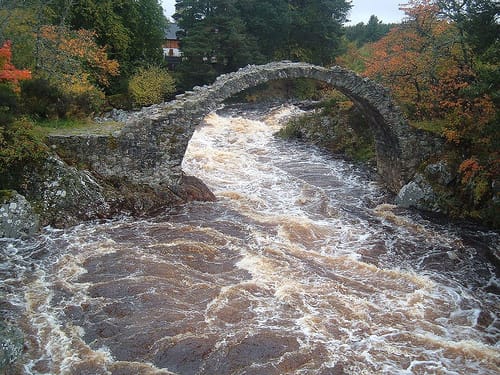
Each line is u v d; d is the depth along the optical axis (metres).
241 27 46.72
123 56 37.09
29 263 13.75
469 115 19.48
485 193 18.70
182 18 51.50
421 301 12.80
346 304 12.28
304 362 10.04
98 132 18.50
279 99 49.62
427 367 10.10
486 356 10.49
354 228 17.88
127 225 16.78
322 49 53.12
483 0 18.36
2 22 23.06
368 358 10.29
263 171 24.92
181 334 10.70
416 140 21.12
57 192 16.53
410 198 20.44
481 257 15.94
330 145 30.11
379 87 20.31
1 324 10.18
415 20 24.44
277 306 11.98
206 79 45.69
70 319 11.18
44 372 9.45
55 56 26.22
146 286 12.59
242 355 10.14
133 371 9.59
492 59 17.42
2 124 16.42
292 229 16.89
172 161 19.00
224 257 14.62
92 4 34.94
